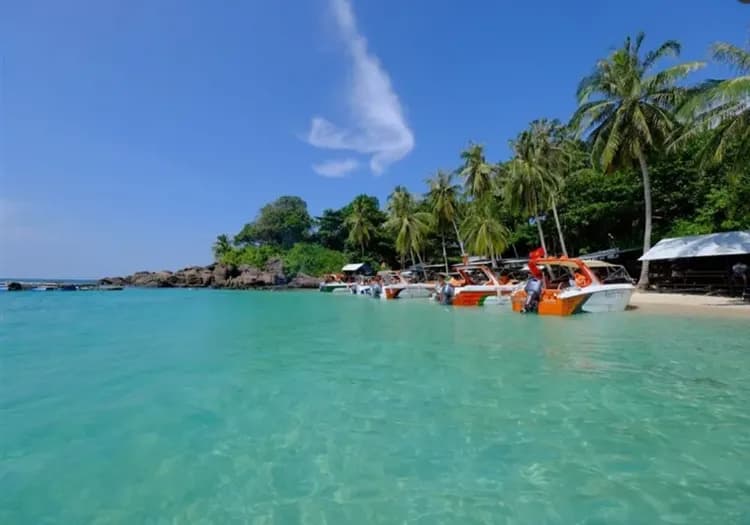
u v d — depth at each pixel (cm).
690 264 2462
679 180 2894
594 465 417
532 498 365
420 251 5081
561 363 830
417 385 705
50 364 930
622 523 328
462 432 504
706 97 1591
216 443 493
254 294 4325
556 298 1630
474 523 333
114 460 454
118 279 6550
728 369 762
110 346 1158
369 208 5741
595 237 3616
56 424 561
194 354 1022
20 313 2227
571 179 3512
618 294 1622
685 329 1202
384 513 349
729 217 2322
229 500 374
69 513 359
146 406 630
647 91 2238
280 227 7381
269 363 905
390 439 491
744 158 1691
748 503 350
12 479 416
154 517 351
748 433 482
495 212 3762
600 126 2391
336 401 633
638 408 566
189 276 6134
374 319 1728
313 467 430
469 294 2247
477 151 3616
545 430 503
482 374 762
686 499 357
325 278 5197
